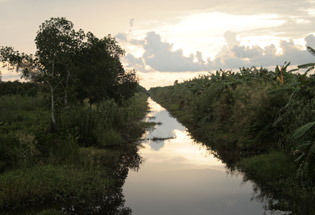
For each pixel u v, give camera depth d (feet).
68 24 47.91
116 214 21.85
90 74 56.44
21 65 44.96
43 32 45.98
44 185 25.08
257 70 67.15
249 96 46.73
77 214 21.95
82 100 58.80
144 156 41.24
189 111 90.12
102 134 46.91
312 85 26.78
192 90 101.19
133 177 31.40
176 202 24.21
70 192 25.12
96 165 33.99
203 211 22.27
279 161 31.17
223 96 58.59
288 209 22.06
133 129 63.36
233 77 71.46
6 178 25.64
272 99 37.99
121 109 64.34
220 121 57.16
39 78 45.16
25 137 33.45
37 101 78.43
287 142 32.40
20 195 23.31
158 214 21.84
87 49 53.21
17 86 103.50
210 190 26.96
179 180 30.19
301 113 29.01
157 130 67.05
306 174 24.97
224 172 32.71
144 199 25.00
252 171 31.37
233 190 26.78
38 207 22.82
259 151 38.86
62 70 50.26
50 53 46.32
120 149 45.06
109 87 69.21
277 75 50.75
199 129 65.21
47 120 51.42
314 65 26.48
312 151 23.16
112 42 63.57
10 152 32.78
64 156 34.32
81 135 44.62
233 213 21.75
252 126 38.50
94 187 26.68
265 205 23.07
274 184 26.68
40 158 32.99
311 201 23.00
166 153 43.24
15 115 57.93
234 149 43.45
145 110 125.90
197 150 45.24
